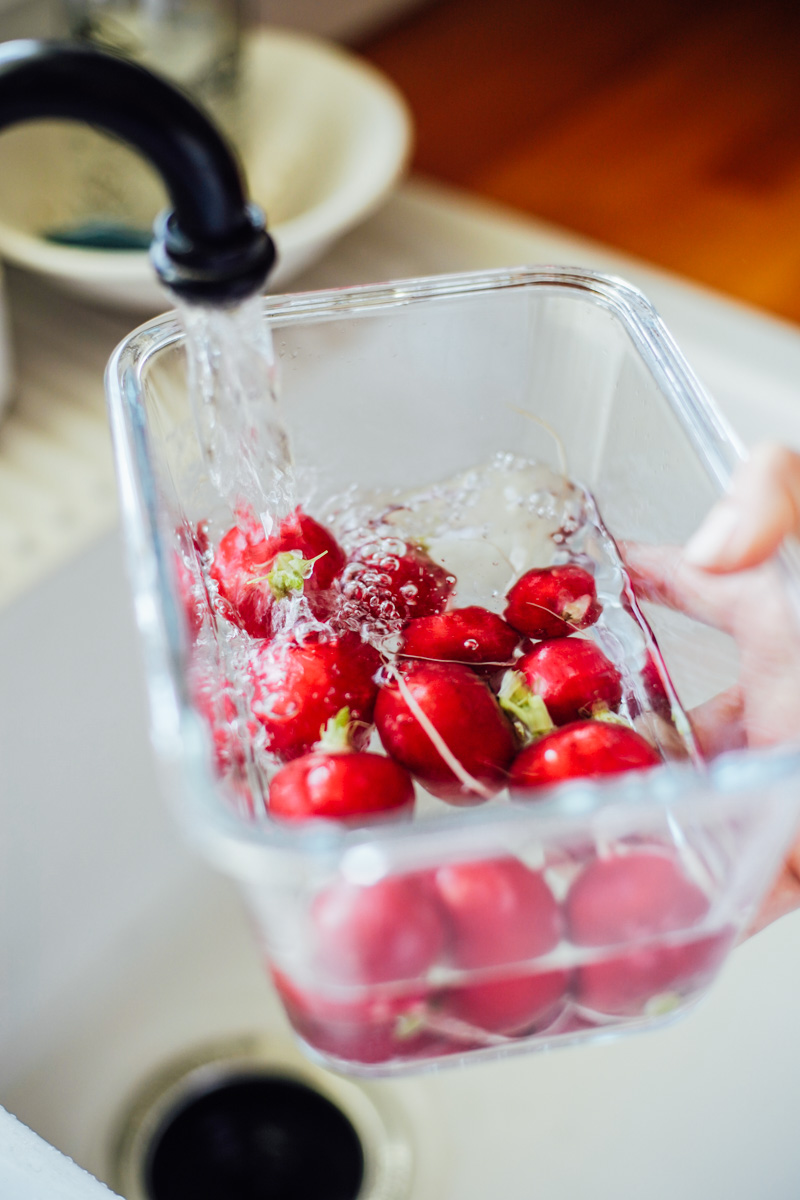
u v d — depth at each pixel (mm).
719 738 404
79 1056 601
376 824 372
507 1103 586
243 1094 599
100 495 603
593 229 866
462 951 359
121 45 629
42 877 595
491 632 421
